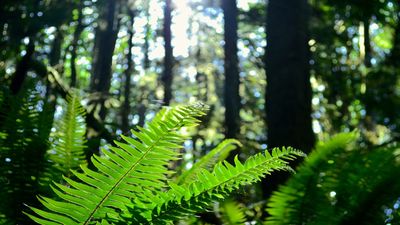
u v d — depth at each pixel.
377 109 13.49
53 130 1.96
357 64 17.72
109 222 1.23
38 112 1.86
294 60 5.59
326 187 2.15
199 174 1.23
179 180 2.16
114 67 24.55
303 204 2.12
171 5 18.48
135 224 1.18
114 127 3.45
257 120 16.33
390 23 14.09
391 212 2.19
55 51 18.08
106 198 1.19
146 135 1.16
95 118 3.43
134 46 24.48
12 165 1.74
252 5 19.14
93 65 21.89
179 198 1.20
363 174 2.17
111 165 1.17
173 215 1.18
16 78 3.35
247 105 17.33
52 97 3.54
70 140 1.91
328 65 17.50
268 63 5.73
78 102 1.99
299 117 5.36
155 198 1.20
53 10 13.68
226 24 15.38
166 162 1.19
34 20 12.43
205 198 1.20
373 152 2.22
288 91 5.46
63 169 1.90
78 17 19.02
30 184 1.76
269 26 5.88
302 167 2.18
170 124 1.16
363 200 2.13
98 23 20.86
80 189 1.18
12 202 1.72
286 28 5.75
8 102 1.88
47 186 1.80
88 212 1.20
